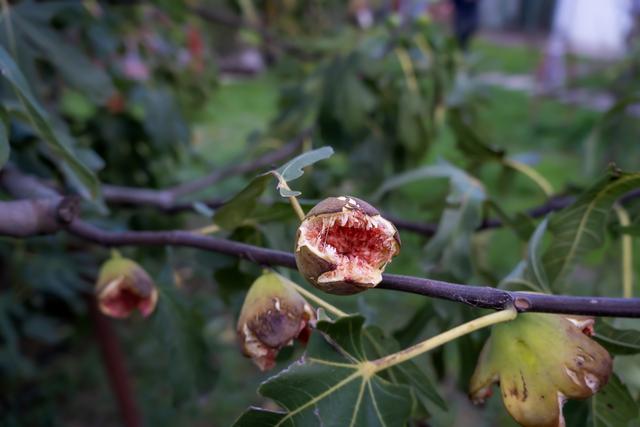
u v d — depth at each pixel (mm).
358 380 230
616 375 246
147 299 306
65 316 757
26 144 408
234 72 2633
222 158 1652
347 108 543
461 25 2074
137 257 444
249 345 248
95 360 916
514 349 215
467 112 615
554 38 2244
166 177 831
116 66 606
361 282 191
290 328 246
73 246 651
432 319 348
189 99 808
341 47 597
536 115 1986
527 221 345
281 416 220
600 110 1958
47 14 397
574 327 216
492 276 363
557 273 286
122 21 661
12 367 665
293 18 938
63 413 836
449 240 343
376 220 196
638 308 201
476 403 224
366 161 562
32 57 387
